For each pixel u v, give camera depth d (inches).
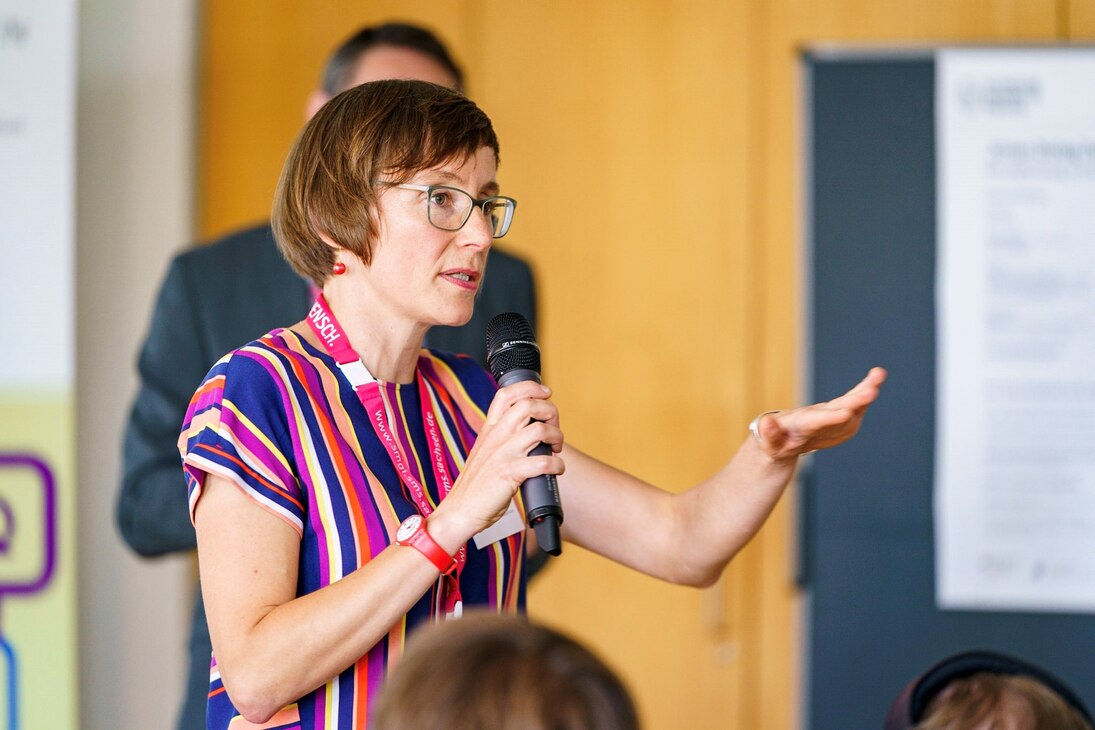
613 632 309.0
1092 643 282.7
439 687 67.7
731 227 310.7
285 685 109.3
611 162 311.4
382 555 112.2
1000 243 285.4
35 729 260.5
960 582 284.8
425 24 312.7
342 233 121.6
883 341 287.3
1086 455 283.4
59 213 259.9
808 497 289.4
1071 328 283.6
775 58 310.8
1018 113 285.4
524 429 113.5
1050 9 306.5
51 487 260.5
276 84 312.2
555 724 65.7
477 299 215.8
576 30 313.0
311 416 119.9
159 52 307.4
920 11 308.7
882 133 287.9
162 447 203.3
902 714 136.6
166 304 209.3
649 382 311.0
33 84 259.8
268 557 113.7
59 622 261.4
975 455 285.0
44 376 260.2
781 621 307.6
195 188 311.4
